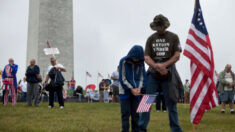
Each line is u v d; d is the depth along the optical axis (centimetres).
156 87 625
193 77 671
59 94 1396
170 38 624
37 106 1495
